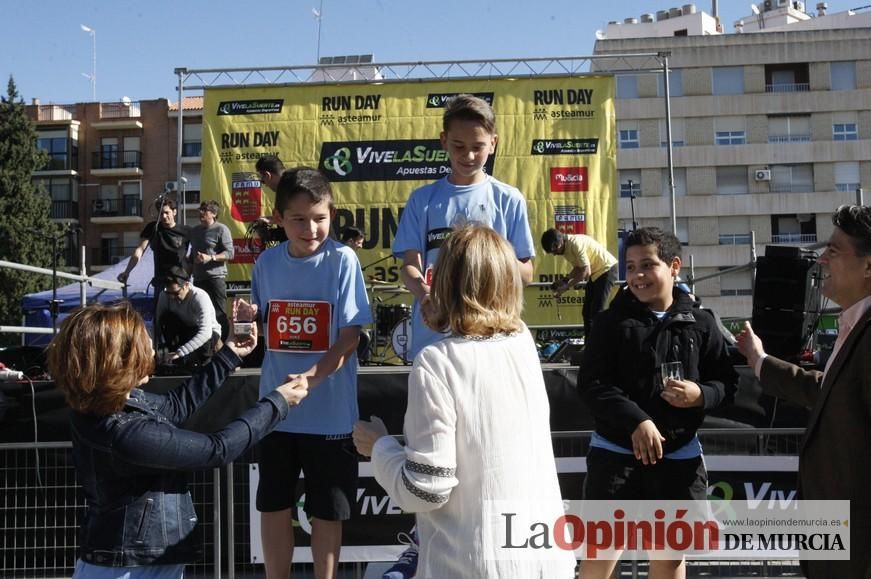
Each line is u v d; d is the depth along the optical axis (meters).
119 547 2.48
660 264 3.40
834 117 50.94
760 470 4.79
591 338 3.44
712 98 51.31
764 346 5.28
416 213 3.65
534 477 2.17
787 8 61.50
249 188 10.87
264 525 3.63
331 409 3.60
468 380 2.16
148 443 2.44
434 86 10.95
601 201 10.67
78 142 48.94
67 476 5.03
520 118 10.82
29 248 36.78
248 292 10.55
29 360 7.03
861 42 50.97
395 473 2.16
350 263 3.66
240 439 2.62
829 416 2.66
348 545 4.87
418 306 3.56
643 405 3.33
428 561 2.14
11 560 4.98
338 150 10.89
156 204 7.92
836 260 2.89
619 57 11.16
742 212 50.91
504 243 2.31
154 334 6.71
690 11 56.88
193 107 48.59
